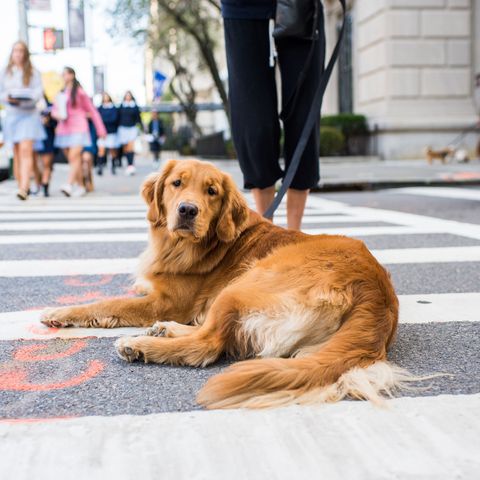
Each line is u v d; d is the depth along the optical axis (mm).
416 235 5836
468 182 11719
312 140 4305
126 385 2217
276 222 6859
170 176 3096
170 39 23578
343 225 6562
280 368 2035
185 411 1971
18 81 9297
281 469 1605
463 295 3586
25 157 9594
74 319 2914
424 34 17656
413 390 2143
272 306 2443
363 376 2061
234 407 1968
